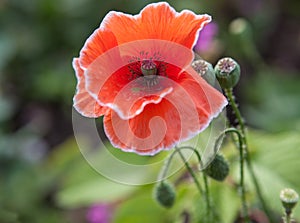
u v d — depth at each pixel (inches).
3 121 38.7
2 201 34.8
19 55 41.5
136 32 16.4
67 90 39.4
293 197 18.5
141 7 40.1
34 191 35.1
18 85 41.3
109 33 16.3
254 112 33.6
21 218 34.3
